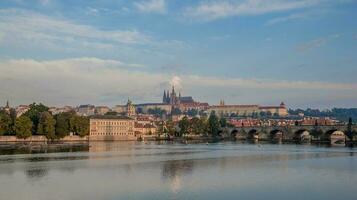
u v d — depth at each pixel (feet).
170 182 439.63
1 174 495.82
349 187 410.93
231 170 544.21
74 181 444.96
